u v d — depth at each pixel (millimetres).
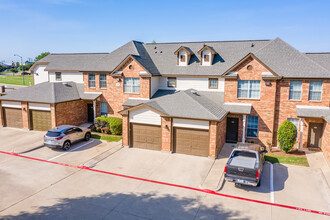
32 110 25750
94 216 11148
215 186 14094
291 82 20172
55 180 14992
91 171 16359
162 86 26344
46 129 25453
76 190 13742
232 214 11367
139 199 12766
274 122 21016
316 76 19234
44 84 28406
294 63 20750
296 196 13047
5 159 18312
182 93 21797
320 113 18969
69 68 31531
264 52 22406
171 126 19359
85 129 22797
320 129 19906
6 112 27203
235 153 15070
